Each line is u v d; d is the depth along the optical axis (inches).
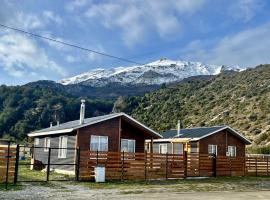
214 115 3270.2
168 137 1576.0
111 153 989.8
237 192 796.0
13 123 3843.5
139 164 1037.8
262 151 2155.5
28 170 1268.5
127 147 1196.5
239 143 1555.1
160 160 1081.4
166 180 1035.3
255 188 906.7
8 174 830.5
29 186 779.4
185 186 886.4
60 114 4234.7
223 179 1139.9
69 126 1158.3
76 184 854.5
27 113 4008.4
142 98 4505.4
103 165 971.3
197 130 1573.6
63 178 971.3
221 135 1498.5
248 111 3102.9
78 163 932.0
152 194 713.6
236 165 1307.8
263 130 2628.0
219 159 1257.4
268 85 3545.8
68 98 4837.6
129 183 919.0
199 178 1142.3
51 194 673.6
